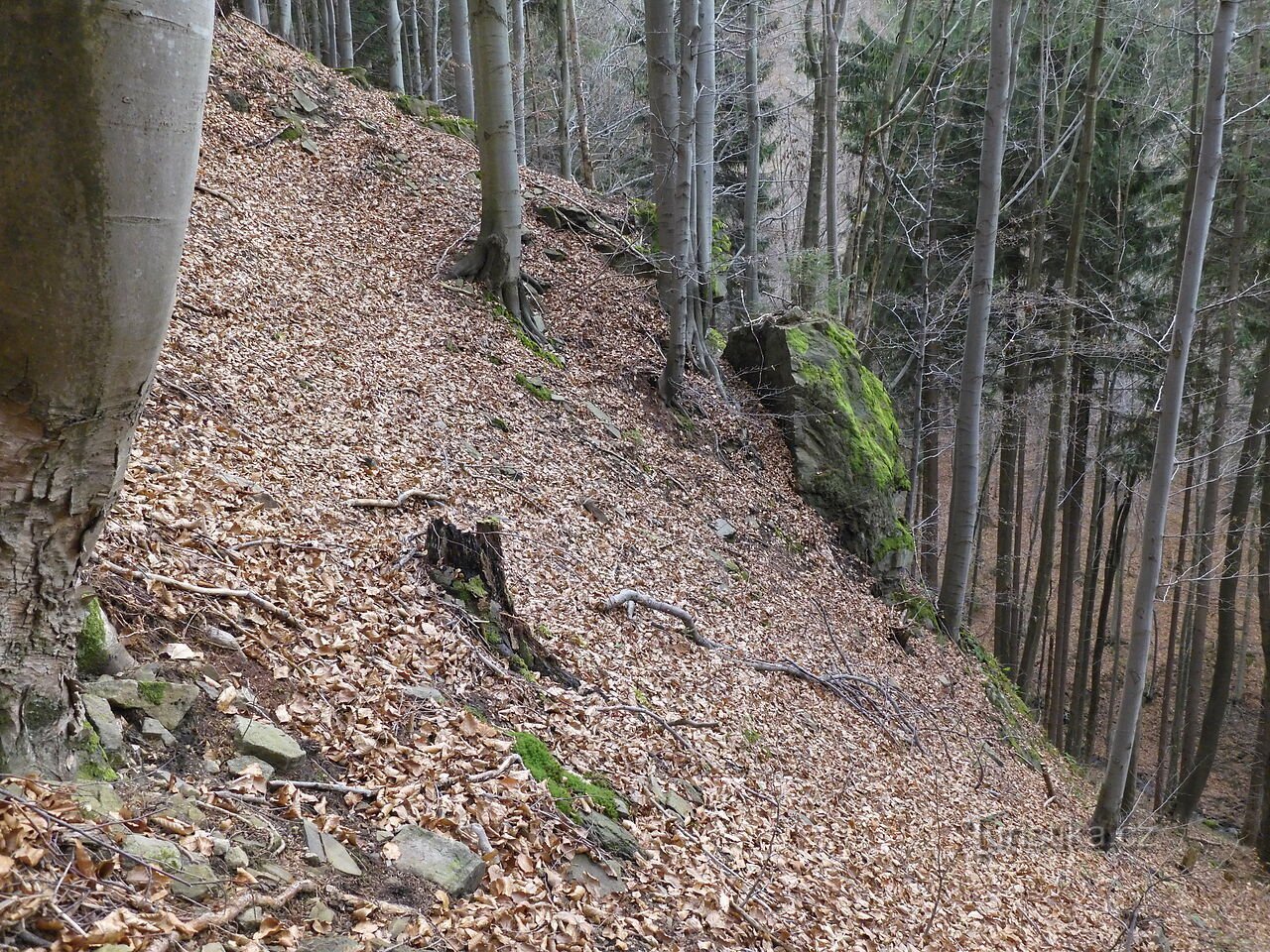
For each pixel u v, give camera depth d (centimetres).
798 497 1384
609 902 430
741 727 768
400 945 319
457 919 350
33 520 247
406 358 1031
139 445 568
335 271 1133
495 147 1258
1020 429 2005
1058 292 1745
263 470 647
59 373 222
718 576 1063
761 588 1118
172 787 329
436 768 436
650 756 617
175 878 284
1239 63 1631
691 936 455
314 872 334
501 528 805
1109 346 1814
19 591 257
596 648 732
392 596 567
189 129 224
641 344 1427
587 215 1673
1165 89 1956
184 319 820
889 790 859
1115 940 858
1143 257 2078
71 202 204
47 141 197
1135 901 989
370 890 343
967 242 2197
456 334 1158
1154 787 1961
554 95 2777
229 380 757
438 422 938
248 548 524
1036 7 1972
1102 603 2094
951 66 1934
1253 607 2680
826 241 1836
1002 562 2036
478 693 539
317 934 305
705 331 1519
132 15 198
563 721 577
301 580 527
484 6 1209
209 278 929
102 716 334
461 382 1061
